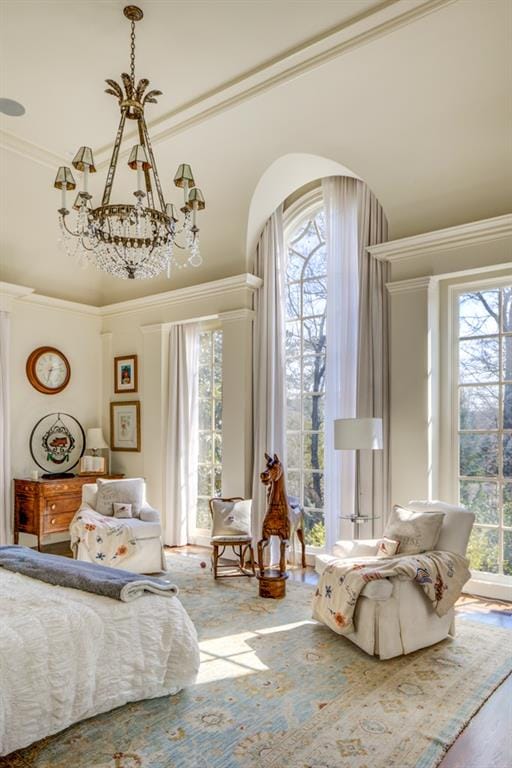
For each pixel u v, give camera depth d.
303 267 5.58
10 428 6.07
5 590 2.67
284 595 4.25
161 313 6.40
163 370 6.38
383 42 3.45
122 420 6.77
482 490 4.31
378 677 2.86
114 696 2.44
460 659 3.09
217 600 4.14
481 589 4.23
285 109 4.16
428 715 2.49
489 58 3.38
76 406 6.79
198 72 3.79
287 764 2.13
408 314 4.46
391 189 4.42
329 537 4.93
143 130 3.59
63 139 4.66
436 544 3.52
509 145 3.77
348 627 3.19
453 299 4.50
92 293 6.94
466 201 4.16
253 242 5.60
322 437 5.30
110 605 2.54
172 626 2.68
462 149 3.93
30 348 6.32
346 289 5.01
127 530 4.77
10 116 4.34
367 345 4.77
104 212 3.20
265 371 5.46
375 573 3.14
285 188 5.23
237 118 4.32
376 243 4.79
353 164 4.42
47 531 5.73
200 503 6.25
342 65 3.67
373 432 4.02
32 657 2.18
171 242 3.54
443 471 4.48
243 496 5.45
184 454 6.20
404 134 4.03
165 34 3.41
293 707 2.55
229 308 5.71
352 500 4.80
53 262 6.27
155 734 2.33
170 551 5.85
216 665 3.01
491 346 4.32
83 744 2.25
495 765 2.13
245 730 2.36
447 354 4.49
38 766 2.11
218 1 3.14
